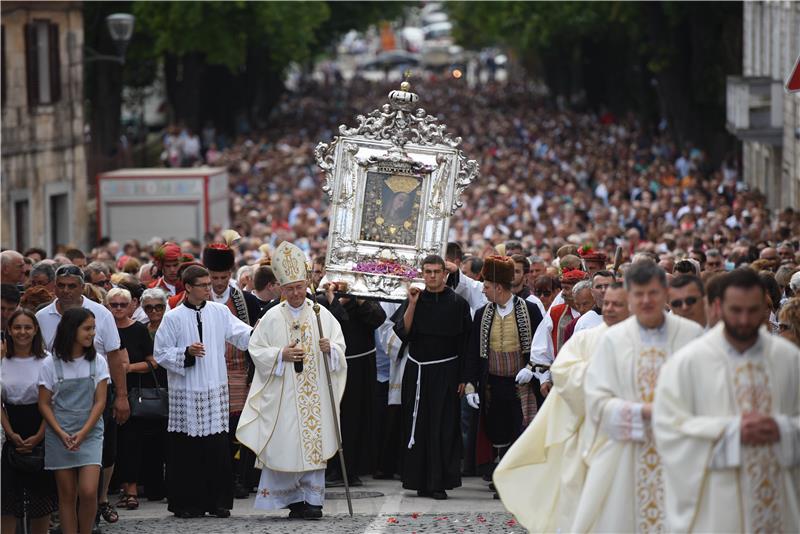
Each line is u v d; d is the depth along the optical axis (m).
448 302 42.78
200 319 40.25
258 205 125.00
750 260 60.03
